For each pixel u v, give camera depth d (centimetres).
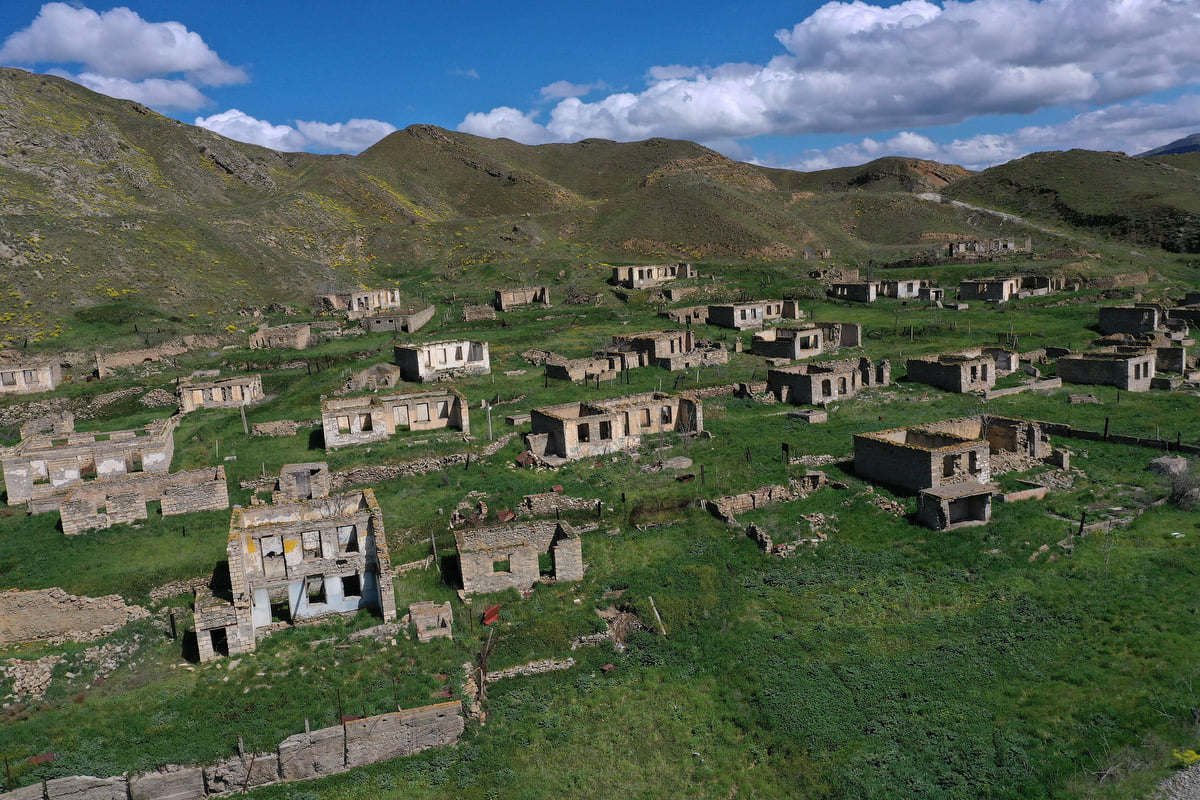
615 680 3525
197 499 4900
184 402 7194
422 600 3906
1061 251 14562
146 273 12000
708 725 3275
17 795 2680
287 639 3644
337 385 7638
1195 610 3516
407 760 3056
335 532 3778
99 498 4956
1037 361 8144
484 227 18462
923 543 4303
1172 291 11481
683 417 6109
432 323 11138
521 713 3312
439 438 6091
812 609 3888
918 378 7494
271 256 14650
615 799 2930
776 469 5300
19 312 9825
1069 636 3497
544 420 5831
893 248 17450
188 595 4016
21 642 3684
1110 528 4253
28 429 6756
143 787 2780
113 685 3362
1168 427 5897
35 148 17212
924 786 2839
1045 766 2845
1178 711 2980
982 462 4844
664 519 4688
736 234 17425
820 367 7275
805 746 3098
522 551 4012
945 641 3566
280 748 2916
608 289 13100
